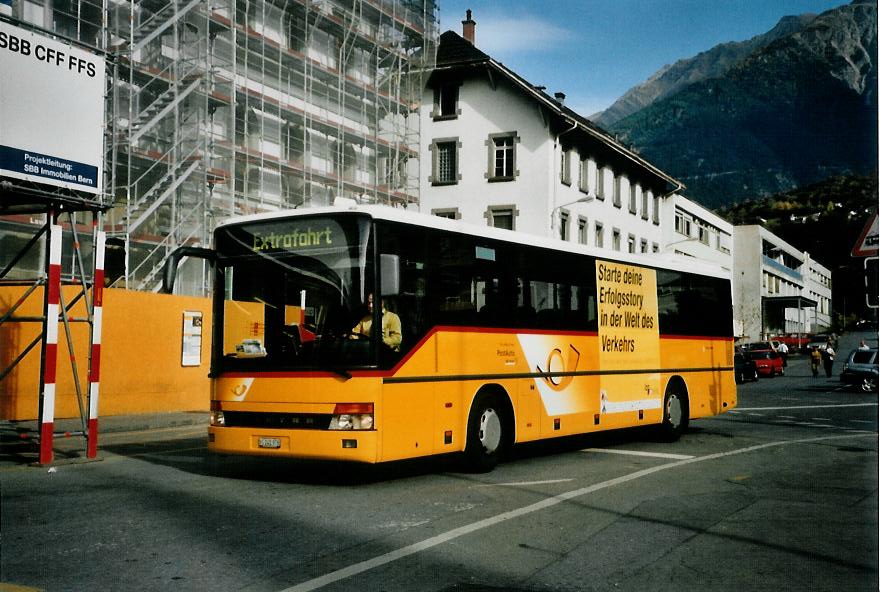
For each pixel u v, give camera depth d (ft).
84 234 73.20
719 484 34.35
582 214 144.97
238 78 94.79
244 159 92.73
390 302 32.68
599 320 46.70
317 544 22.94
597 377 45.96
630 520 26.81
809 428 61.67
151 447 47.03
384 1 119.34
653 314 52.24
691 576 20.26
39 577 19.39
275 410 32.83
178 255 33.19
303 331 32.86
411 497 30.66
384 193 118.32
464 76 137.90
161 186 83.66
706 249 240.94
